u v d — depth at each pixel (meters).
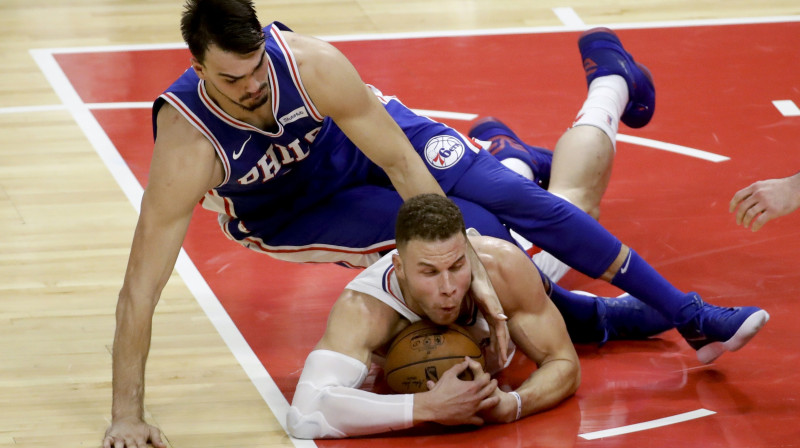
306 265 13.69
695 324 10.95
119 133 17.36
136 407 9.97
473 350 10.02
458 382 9.64
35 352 11.67
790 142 16.41
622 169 15.77
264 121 10.00
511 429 10.01
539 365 10.47
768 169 15.55
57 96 18.88
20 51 21.00
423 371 9.88
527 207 11.11
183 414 10.54
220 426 10.31
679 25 21.77
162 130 9.74
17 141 17.08
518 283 10.15
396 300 10.16
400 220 9.48
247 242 11.93
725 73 19.22
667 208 14.59
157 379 11.17
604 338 11.67
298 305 12.69
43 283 13.07
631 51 20.36
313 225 11.60
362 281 10.33
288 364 11.46
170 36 21.83
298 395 10.04
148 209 9.70
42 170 16.09
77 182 15.70
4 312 12.43
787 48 20.38
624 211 14.55
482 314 10.12
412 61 20.25
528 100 18.33
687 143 16.52
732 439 9.76
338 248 11.65
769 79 18.91
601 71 14.44
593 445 9.69
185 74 9.90
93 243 14.02
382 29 22.02
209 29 8.75
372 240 11.48
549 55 20.41
